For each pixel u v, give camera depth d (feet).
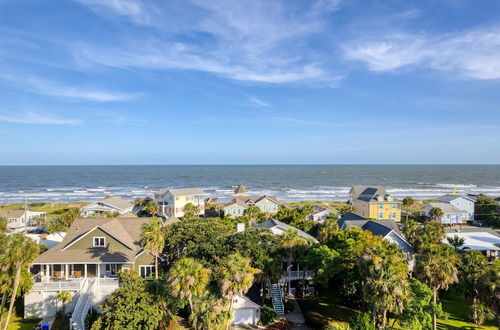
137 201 355.77
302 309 122.11
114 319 88.89
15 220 256.32
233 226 184.75
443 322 114.01
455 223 293.64
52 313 115.14
